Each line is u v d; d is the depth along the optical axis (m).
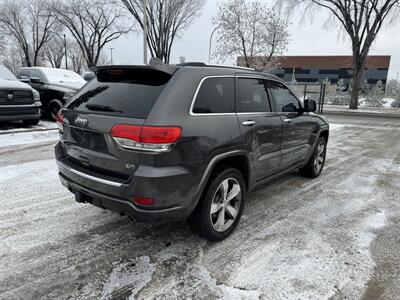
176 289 2.54
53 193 4.49
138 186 2.55
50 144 7.51
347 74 71.00
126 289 2.52
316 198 4.68
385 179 5.75
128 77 3.10
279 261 2.97
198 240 3.32
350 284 2.65
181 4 29.91
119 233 3.42
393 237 3.48
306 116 4.90
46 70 11.44
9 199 4.22
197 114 2.84
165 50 31.17
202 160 2.81
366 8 25.09
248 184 3.59
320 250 3.18
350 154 8.00
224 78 3.28
